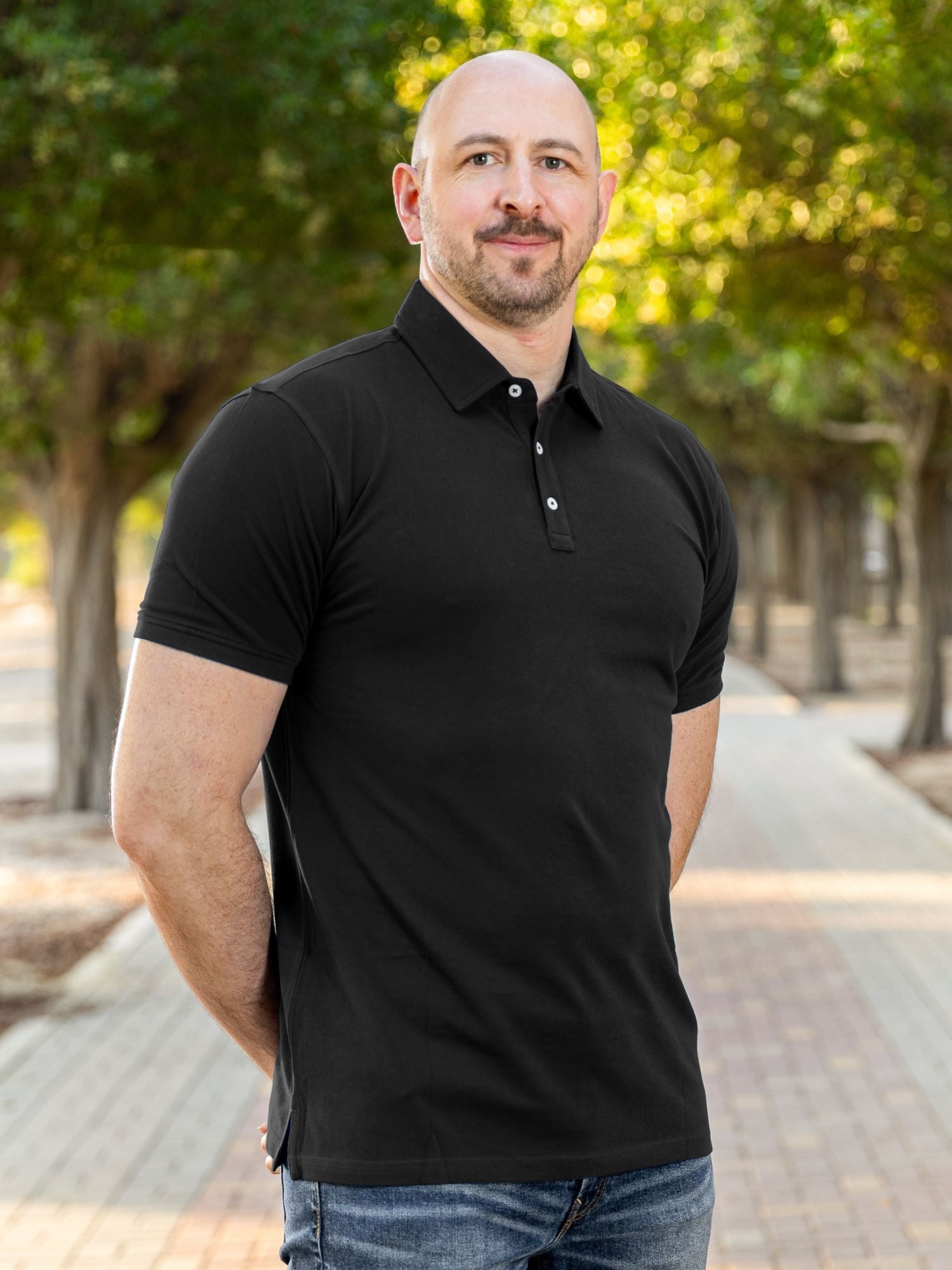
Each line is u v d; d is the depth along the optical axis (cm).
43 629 6450
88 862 1270
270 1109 201
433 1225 184
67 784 1555
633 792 195
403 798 187
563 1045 189
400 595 186
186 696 184
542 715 188
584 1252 200
